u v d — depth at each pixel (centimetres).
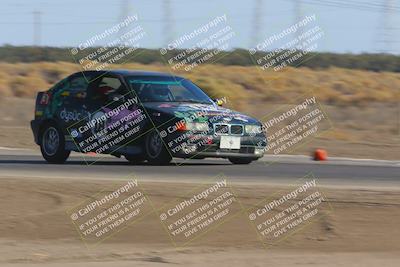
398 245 1845
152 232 1939
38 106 3184
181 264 1631
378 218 2023
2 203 2117
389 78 12288
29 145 4081
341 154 4016
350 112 7044
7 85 8388
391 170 3100
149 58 9838
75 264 1628
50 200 2159
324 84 10244
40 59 13562
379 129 5862
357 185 2503
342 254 1758
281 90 8862
